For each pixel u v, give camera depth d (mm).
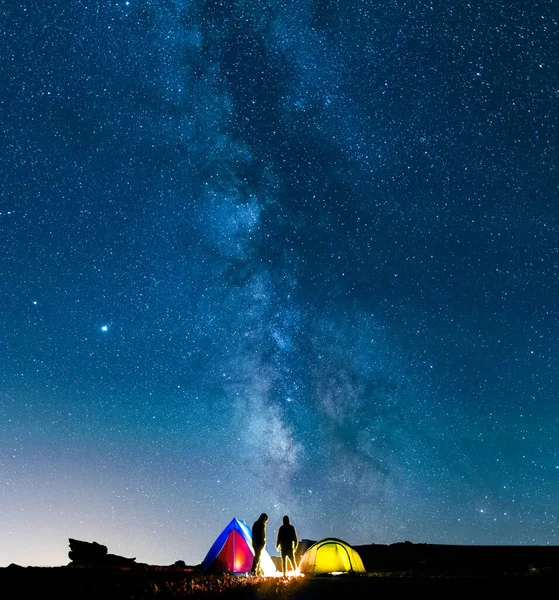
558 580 13078
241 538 17922
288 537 15781
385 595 11234
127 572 16172
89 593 11227
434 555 22578
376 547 24625
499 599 10664
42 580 13031
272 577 15328
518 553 22391
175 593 11594
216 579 14156
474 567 19000
